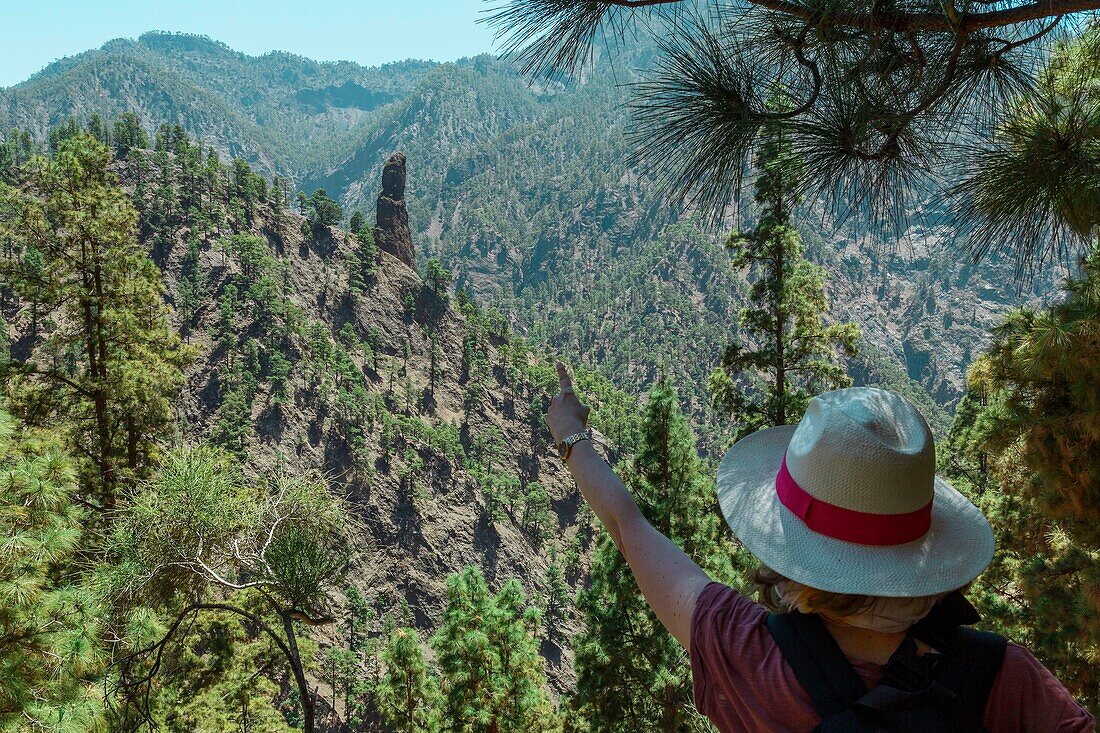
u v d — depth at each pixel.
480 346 195.50
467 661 18.47
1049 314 6.24
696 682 1.33
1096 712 6.73
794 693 1.17
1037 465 6.87
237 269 177.50
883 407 1.25
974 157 3.01
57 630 6.60
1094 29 2.94
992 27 2.40
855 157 2.65
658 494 15.52
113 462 16.19
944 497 1.36
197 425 148.62
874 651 1.20
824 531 1.23
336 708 84.88
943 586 1.17
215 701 16.03
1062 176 3.03
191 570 5.86
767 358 17.42
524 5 2.44
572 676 120.44
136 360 17.08
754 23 2.54
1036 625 7.96
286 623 5.18
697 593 1.38
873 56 2.42
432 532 143.00
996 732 1.14
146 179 191.62
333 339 180.00
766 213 16.47
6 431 7.65
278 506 5.64
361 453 147.25
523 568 146.00
